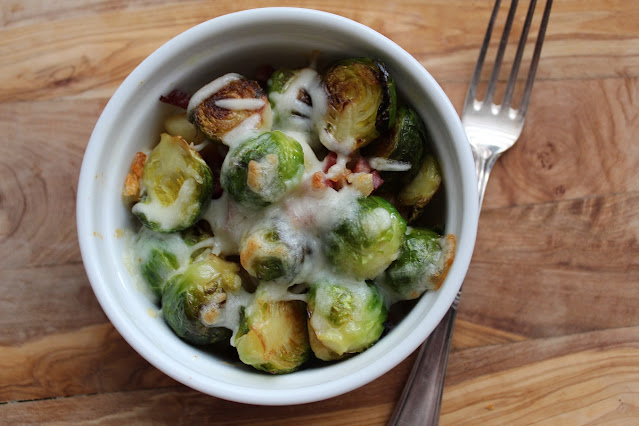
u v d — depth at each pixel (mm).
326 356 271
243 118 271
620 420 318
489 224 322
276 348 265
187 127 280
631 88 329
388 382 316
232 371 271
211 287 267
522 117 317
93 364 313
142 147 279
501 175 323
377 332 269
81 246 264
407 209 286
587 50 329
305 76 278
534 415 318
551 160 325
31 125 317
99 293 263
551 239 323
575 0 330
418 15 325
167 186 273
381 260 264
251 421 313
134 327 264
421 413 307
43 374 312
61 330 313
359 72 268
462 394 318
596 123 327
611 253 324
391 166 273
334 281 266
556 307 322
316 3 323
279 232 261
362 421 314
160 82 272
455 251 265
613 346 321
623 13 329
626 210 325
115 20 320
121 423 312
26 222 315
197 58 272
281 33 272
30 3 320
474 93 318
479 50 325
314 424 314
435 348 308
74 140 317
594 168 326
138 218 277
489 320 320
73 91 318
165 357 263
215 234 274
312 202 264
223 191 277
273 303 265
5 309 313
